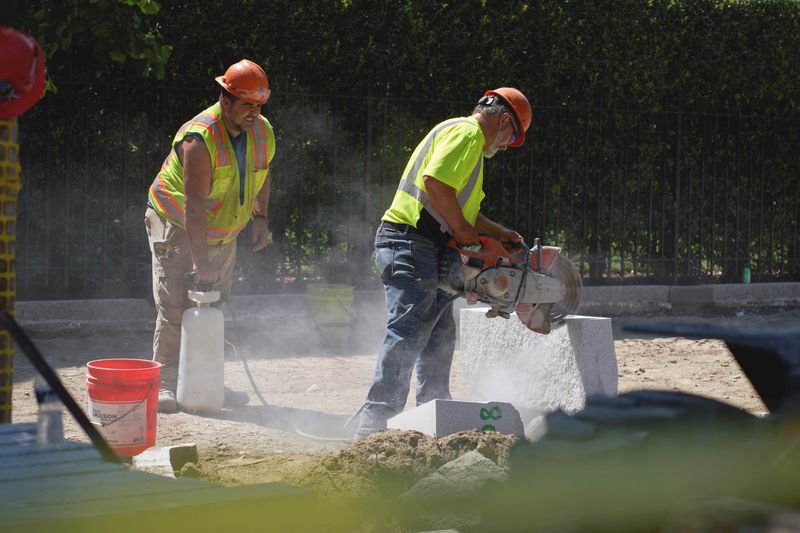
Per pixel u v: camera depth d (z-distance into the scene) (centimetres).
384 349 1450
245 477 1244
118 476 741
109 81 2448
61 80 2412
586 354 1648
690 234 3170
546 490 497
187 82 2508
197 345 1647
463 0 2747
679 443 502
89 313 2434
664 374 2114
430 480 1081
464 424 1345
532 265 1509
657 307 3066
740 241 3288
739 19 3112
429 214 1453
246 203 1703
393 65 2680
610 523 483
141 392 1370
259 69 1631
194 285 1683
